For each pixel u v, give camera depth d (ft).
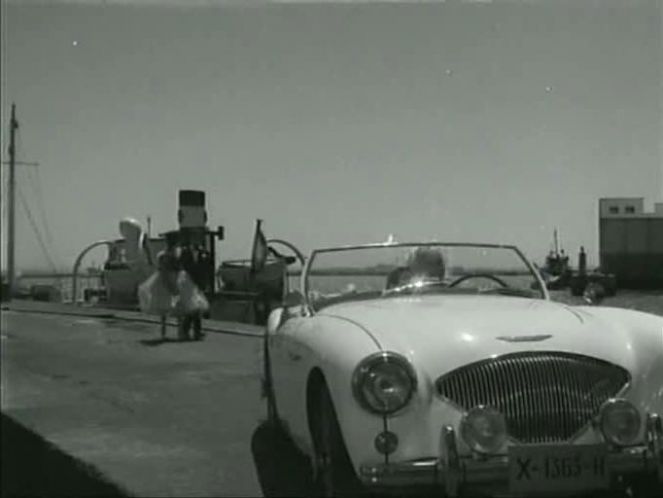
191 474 14.34
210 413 19.42
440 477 10.20
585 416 10.58
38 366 27.37
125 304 48.98
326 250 14.96
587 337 11.10
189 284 35.19
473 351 10.68
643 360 11.03
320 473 12.09
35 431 17.24
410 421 10.41
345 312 12.88
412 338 10.98
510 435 10.43
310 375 11.94
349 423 10.52
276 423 16.93
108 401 21.04
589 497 11.96
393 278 14.80
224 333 36.78
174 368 26.78
